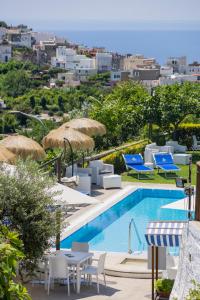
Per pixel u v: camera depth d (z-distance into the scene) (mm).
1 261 5617
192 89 36719
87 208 24203
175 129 36375
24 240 13711
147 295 14828
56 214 14367
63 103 121812
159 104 36125
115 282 15852
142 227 22734
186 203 17641
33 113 119062
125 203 25875
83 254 15562
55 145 27781
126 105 39156
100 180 28297
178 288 12930
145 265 17219
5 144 26047
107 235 21703
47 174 15305
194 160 33719
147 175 30469
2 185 13805
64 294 14758
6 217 13781
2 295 5527
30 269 14094
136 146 34000
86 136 28375
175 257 17406
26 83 140250
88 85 174250
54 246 16438
